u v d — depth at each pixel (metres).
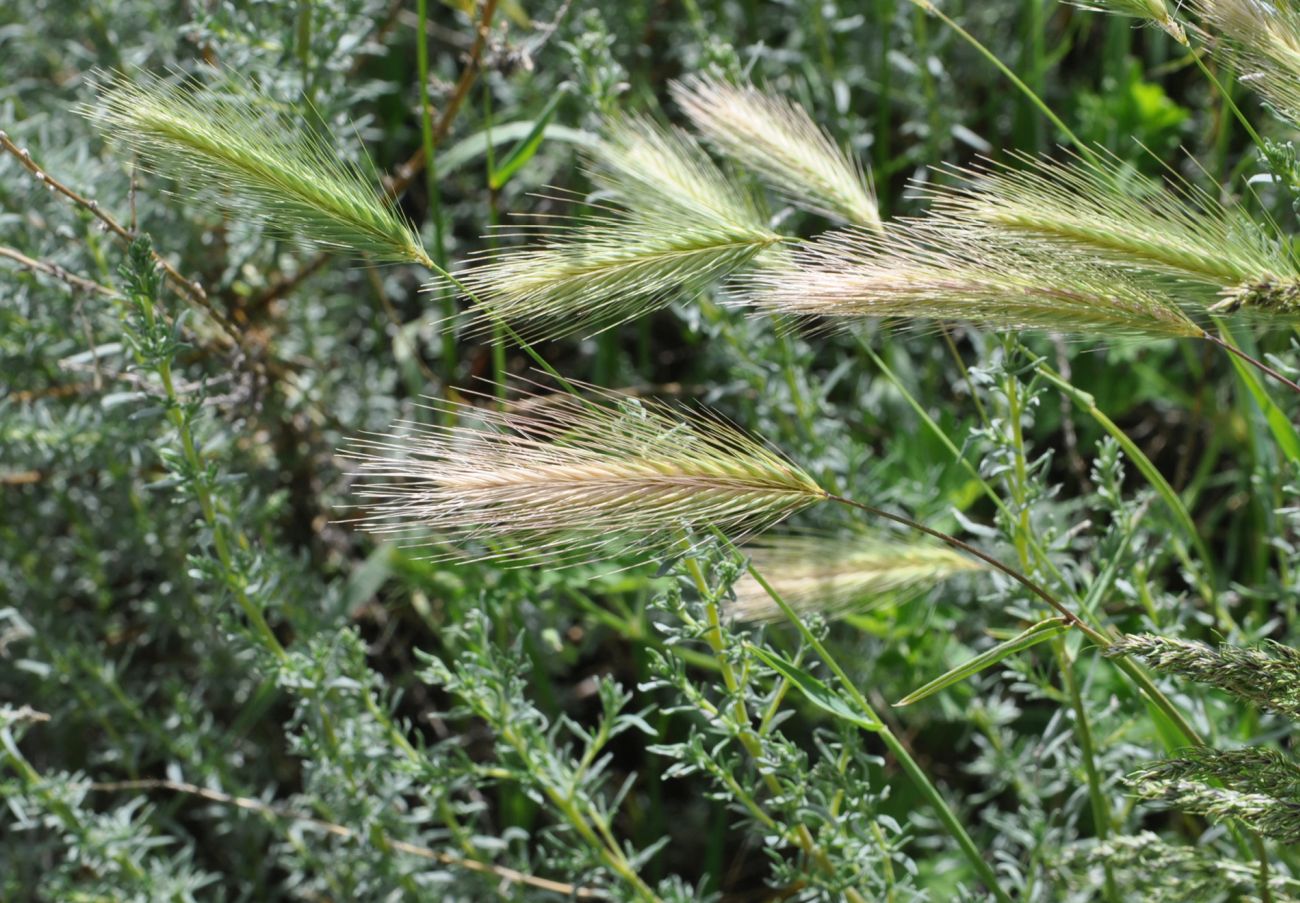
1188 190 1.07
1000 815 0.99
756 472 0.83
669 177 0.92
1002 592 0.91
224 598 0.91
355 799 0.93
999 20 1.16
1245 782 0.81
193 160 0.86
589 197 0.93
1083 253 0.83
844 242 0.84
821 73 1.11
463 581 0.98
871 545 0.92
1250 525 1.04
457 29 1.21
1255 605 0.99
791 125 0.93
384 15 1.13
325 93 1.00
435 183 0.98
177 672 1.05
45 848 0.99
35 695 1.03
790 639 0.99
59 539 1.05
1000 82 1.15
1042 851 0.92
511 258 0.86
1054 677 1.00
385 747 0.93
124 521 1.01
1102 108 1.08
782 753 0.88
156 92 0.87
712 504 0.83
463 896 0.95
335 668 0.92
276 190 0.86
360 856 0.94
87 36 1.07
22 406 1.01
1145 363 1.07
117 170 1.02
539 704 1.02
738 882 1.03
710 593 0.86
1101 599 0.90
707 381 1.08
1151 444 1.09
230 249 1.03
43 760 1.04
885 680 0.99
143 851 0.96
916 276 0.82
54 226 0.99
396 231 0.86
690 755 0.88
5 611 0.98
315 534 1.06
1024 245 0.83
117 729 1.03
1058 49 1.11
